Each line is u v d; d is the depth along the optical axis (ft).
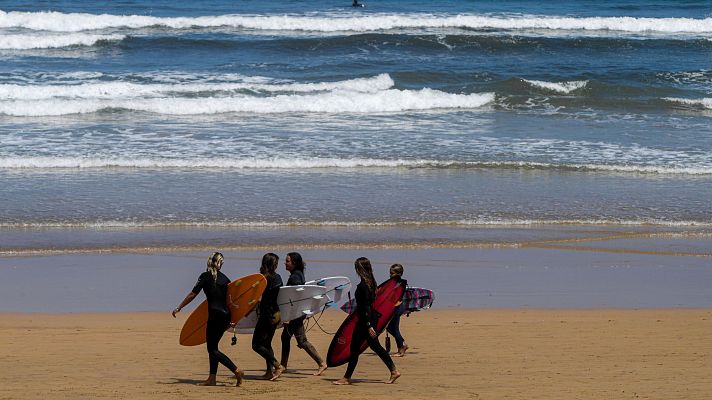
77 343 62.34
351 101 175.22
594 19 276.00
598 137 154.51
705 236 101.55
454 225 103.45
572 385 50.90
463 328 67.82
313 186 119.14
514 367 56.24
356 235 98.27
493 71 212.02
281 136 149.28
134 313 71.51
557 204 113.19
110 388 49.52
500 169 131.85
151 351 60.80
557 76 209.77
